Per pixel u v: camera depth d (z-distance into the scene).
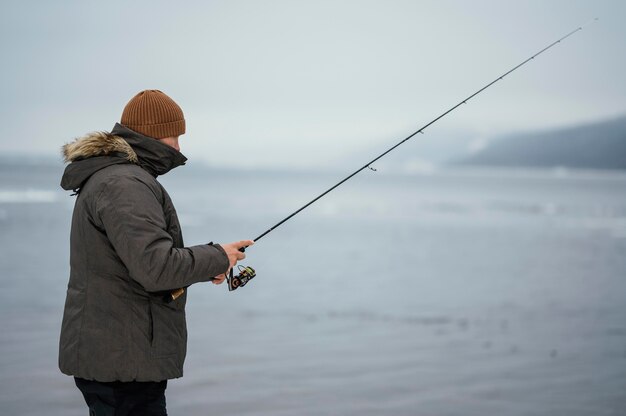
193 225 23.16
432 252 15.49
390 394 4.69
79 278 2.17
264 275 11.12
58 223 22.38
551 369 5.36
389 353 5.87
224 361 5.57
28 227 20.55
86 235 2.14
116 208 2.08
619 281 10.80
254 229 21.75
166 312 2.19
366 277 11.02
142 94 2.29
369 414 4.27
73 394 4.60
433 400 4.55
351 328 6.93
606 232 22.27
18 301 8.30
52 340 6.17
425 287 9.98
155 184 2.20
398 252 15.41
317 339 6.41
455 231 22.20
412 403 4.48
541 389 4.82
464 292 9.53
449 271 11.96
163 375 2.17
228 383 4.94
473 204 43.75
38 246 15.25
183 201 41.50
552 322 7.32
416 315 7.70
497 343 6.29
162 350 2.17
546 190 80.19
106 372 2.12
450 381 5.01
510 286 10.16
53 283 9.82
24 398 4.50
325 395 4.66
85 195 2.16
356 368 5.38
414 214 32.16
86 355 2.13
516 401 4.54
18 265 11.87
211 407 4.39
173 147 2.34
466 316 7.67
